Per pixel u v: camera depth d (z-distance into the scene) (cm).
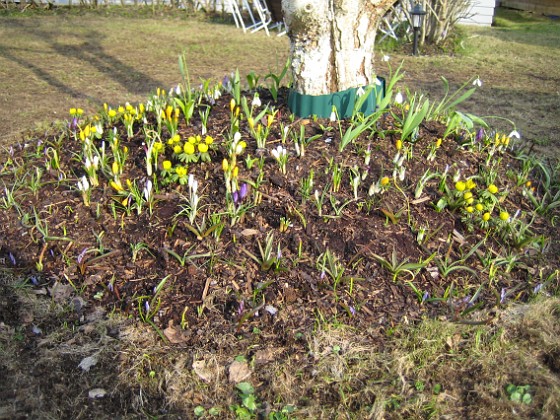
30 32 541
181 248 166
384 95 228
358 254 165
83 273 162
